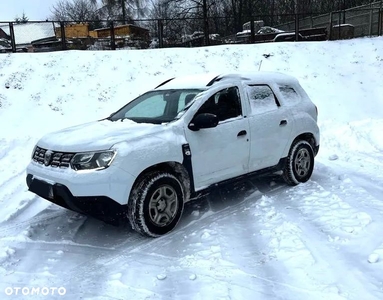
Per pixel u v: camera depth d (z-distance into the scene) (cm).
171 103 509
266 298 298
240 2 3341
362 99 1380
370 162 730
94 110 1227
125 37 2020
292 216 464
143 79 1422
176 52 1628
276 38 2116
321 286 309
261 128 539
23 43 2002
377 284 306
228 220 472
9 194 615
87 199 396
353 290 299
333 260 349
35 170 448
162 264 371
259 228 440
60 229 470
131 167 406
